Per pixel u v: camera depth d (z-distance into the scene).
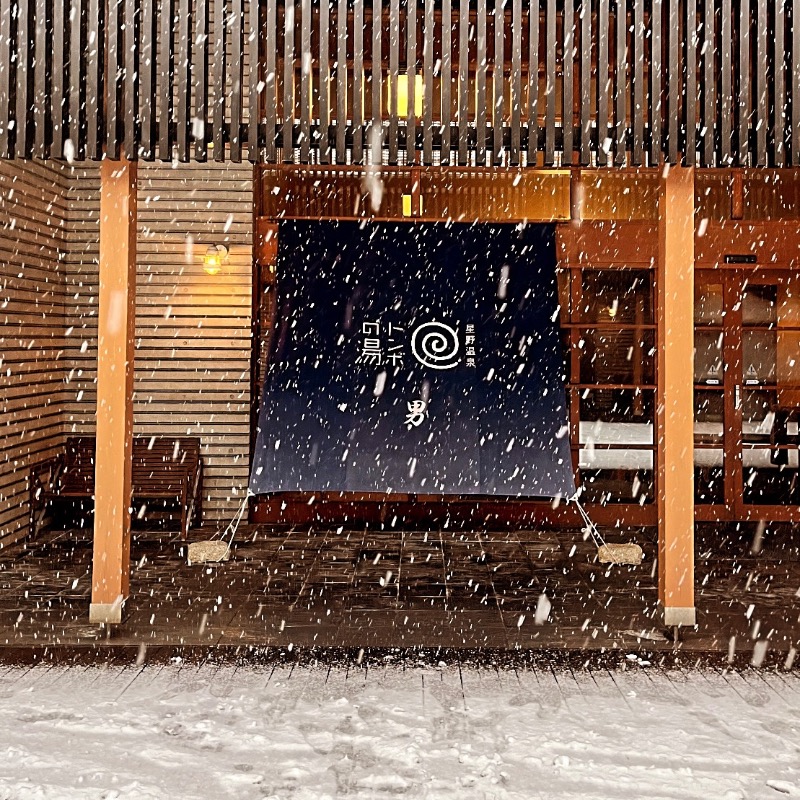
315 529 11.16
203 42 7.06
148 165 11.23
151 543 10.26
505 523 11.48
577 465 11.50
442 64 7.04
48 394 10.68
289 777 4.64
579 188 11.20
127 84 6.90
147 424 11.25
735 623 7.30
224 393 11.30
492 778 4.62
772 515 11.58
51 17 7.10
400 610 7.69
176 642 6.79
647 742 5.07
